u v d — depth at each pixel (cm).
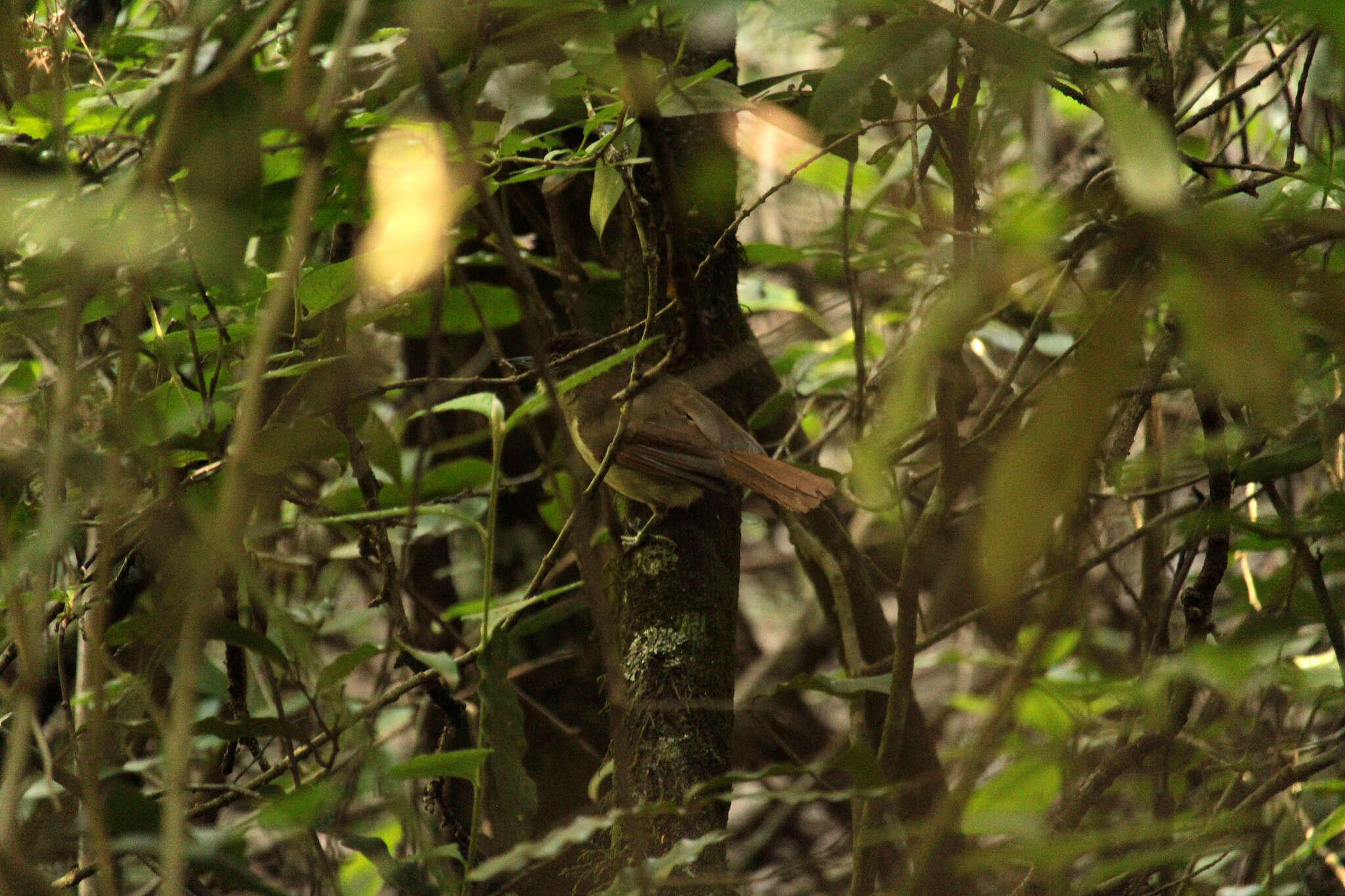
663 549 662
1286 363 180
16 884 336
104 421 513
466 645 736
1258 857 650
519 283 359
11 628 399
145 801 390
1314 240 371
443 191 448
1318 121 756
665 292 652
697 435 705
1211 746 635
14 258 541
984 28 324
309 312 594
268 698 784
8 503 467
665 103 479
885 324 1068
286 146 466
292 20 492
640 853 400
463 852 581
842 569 830
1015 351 813
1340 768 675
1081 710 695
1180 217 188
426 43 324
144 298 517
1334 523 473
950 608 973
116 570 619
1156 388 478
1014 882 570
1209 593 524
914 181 590
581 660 895
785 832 1187
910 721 757
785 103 586
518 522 970
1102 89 257
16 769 344
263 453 518
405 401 962
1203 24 521
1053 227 221
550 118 659
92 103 524
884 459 254
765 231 1168
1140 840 396
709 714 600
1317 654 700
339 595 1099
